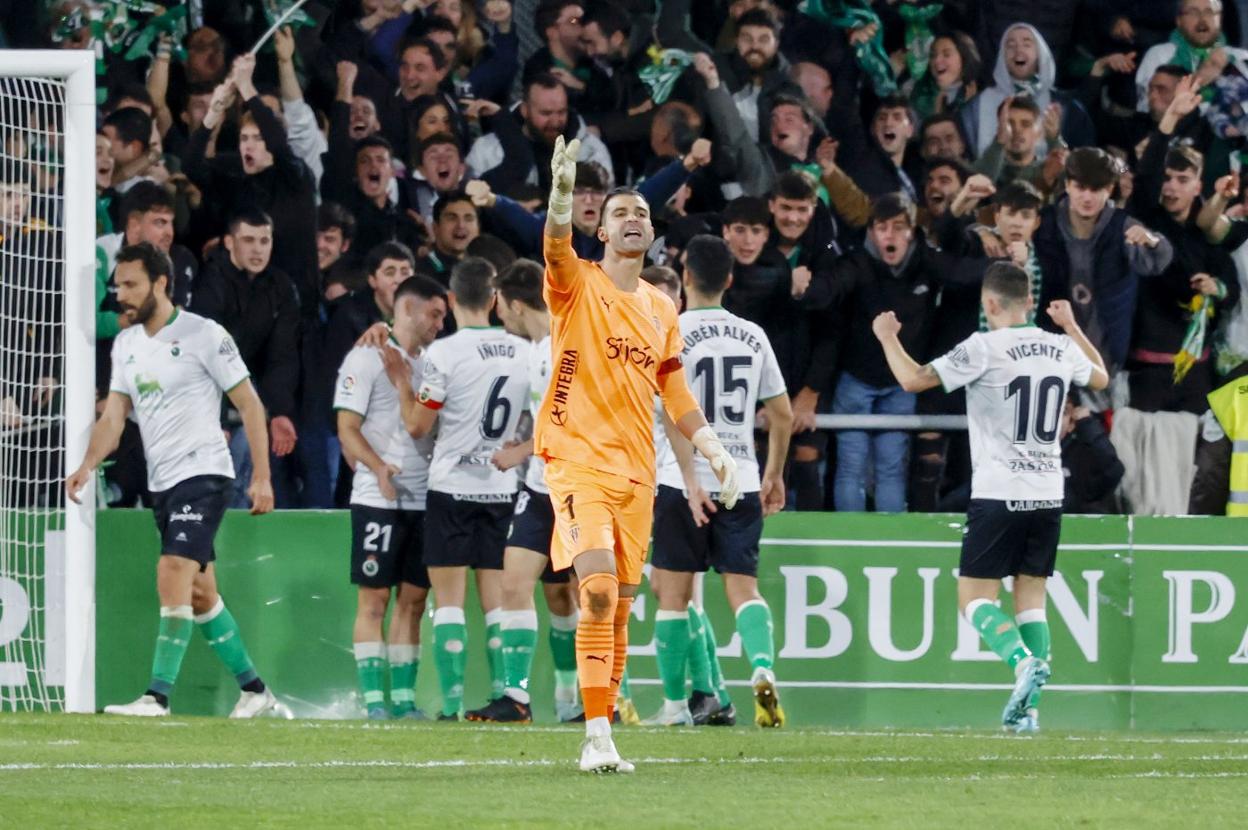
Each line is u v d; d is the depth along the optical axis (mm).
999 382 32219
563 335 21828
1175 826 16766
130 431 38625
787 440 33750
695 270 32812
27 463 35781
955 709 35594
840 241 41250
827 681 35656
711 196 41750
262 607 35688
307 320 40219
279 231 40562
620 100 42781
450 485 33906
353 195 41406
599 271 22031
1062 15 43125
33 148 37375
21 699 35219
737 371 32438
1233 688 35719
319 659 35656
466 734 28188
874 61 42312
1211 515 37875
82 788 19656
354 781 20656
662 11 42938
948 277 39156
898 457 38625
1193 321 39969
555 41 42844
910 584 35719
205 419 33156
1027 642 32906
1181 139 41844
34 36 42469
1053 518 32500
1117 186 41250
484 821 16703
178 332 33062
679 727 31156
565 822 16625
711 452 22203
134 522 35688
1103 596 35781
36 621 35312
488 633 35094
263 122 40719
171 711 35688
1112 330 39688
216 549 35688
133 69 42062
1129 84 43094
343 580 35781
